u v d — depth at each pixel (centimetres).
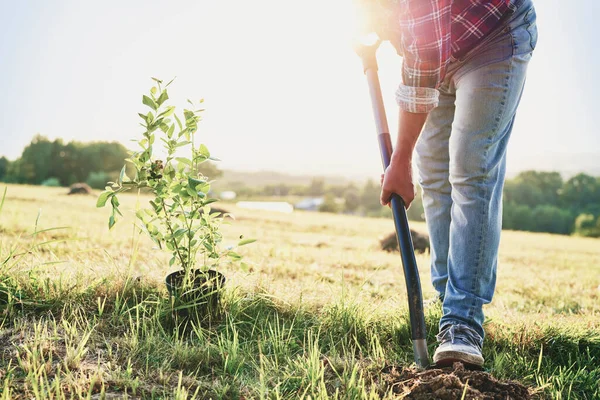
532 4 210
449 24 188
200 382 184
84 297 244
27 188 2155
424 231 870
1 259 257
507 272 615
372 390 170
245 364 207
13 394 165
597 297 466
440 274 274
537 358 243
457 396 166
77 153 6562
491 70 202
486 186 209
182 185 235
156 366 195
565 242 1606
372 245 855
